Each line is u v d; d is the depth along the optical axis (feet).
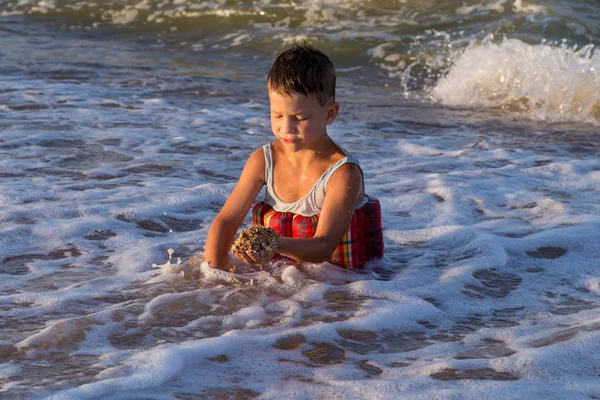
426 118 29.50
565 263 13.55
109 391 8.31
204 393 8.36
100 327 10.31
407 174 20.81
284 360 9.32
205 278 12.39
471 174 20.61
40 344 9.71
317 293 11.66
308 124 11.66
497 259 13.50
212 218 16.38
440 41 43.06
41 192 17.89
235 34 47.60
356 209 12.93
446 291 12.05
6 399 8.09
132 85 33.68
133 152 22.45
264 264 12.92
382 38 43.78
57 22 52.29
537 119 29.63
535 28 43.55
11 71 35.73
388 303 11.29
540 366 8.97
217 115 28.32
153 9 53.11
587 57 32.89
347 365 9.21
